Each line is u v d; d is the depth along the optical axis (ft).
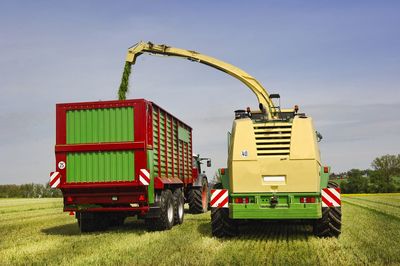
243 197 32.04
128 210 38.34
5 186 223.51
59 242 33.96
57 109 39.34
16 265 24.98
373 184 194.80
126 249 28.91
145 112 38.14
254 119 34.06
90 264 24.31
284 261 23.52
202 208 58.75
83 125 38.99
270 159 31.94
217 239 32.99
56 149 38.86
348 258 24.56
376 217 52.24
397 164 210.59
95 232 40.93
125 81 52.19
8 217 63.98
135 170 37.76
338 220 32.78
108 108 38.73
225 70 50.14
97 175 38.29
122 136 38.24
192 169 57.88
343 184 195.31
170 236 35.09
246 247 28.84
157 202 39.11
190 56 51.34
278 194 31.65
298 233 36.65
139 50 52.60
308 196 31.50
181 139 51.55
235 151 32.42
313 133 32.32
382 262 23.17
